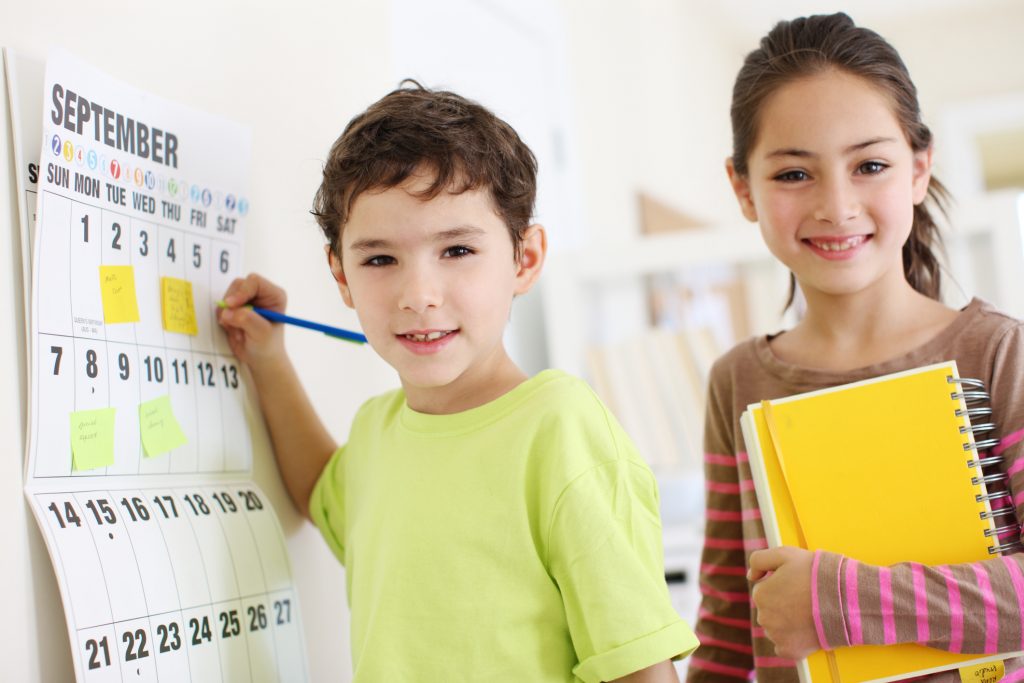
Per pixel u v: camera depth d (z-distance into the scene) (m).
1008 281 1.88
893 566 0.83
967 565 0.82
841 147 0.95
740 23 4.13
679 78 3.55
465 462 0.88
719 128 4.05
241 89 1.05
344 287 0.96
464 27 2.20
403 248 0.84
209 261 0.96
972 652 0.81
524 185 0.92
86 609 0.74
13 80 0.75
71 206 0.78
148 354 0.87
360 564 0.93
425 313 0.83
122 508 0.81
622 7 3.13
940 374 0.89
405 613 0.85
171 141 0.90
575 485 0.82
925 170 1.04
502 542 0.83
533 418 0.86
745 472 1.07
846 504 0.88
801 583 0.84
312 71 1.19
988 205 1.89
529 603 0.83
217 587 0.89
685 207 3.47
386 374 1.32
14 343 0.73
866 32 1.00
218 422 0.96
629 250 2.09
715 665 1.13
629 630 0.78
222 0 1.02
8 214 0.74
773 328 2.11
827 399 0.90
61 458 0.76
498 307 0.88
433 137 0.84
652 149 3.12
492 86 2.33
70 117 0.77
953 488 0.86
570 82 2.68
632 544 0.82
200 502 0.91
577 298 2.12
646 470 0.87
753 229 2.05
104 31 0.85
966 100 4.45
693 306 2.22
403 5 1.89
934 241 1.16
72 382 0.77
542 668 0.82
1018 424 0.89
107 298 0.82
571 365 2.10
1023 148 5.36
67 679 0.75
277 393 1.03
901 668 0.84
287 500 1.07
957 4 4.22
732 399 1.11
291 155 1.13
